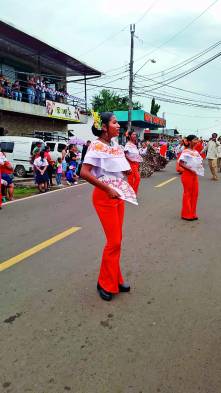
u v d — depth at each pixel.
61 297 3.83
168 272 4.49
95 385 2.52
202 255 5.12
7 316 3.45
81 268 4.65
